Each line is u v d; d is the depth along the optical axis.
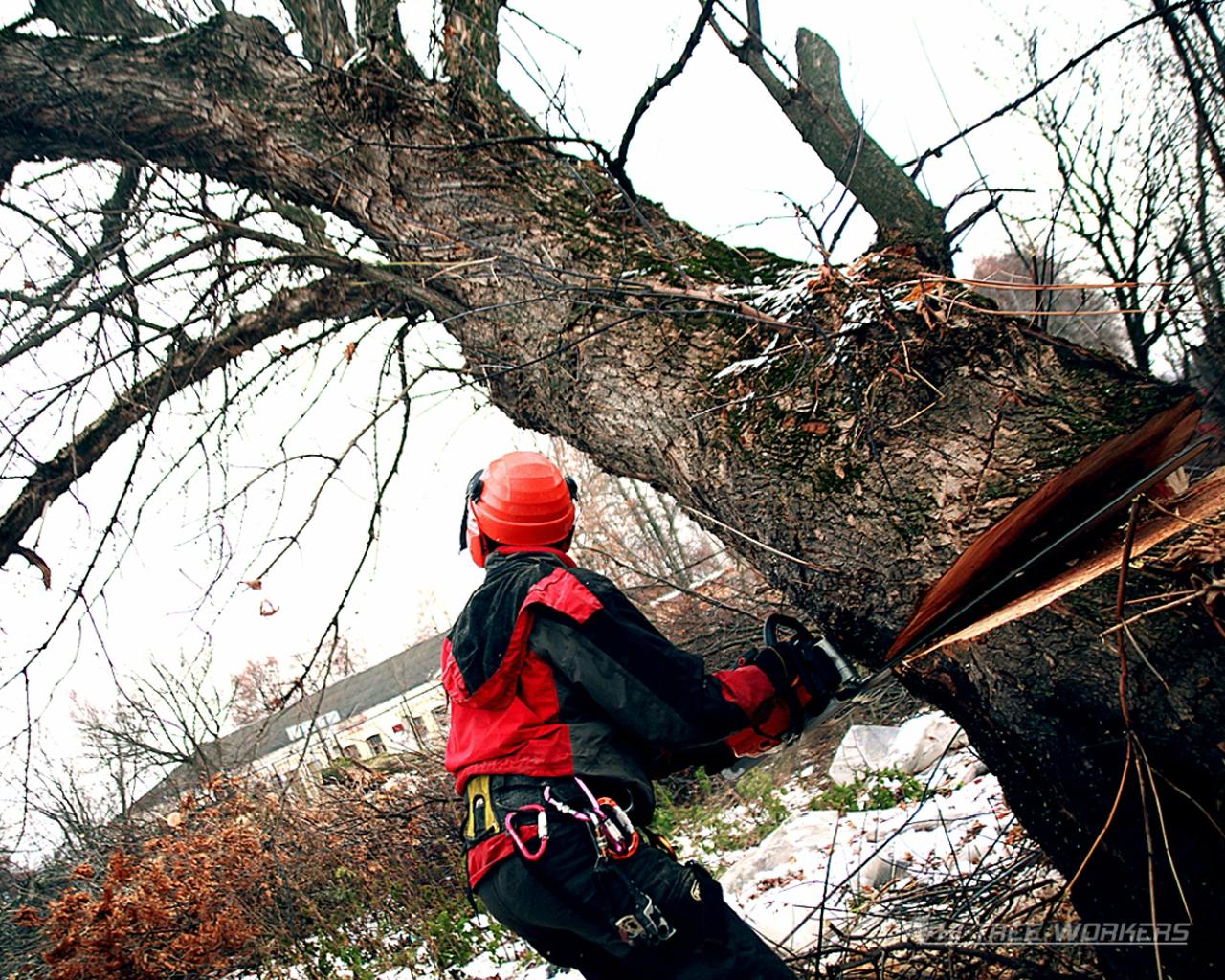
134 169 4.55
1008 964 2.70
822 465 2.42
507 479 2.19
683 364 2.84
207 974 6.51
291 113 3.74
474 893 2.08
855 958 3.18
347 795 8.12
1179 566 2.06
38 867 8.68
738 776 7.93
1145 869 1.97
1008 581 2.11
